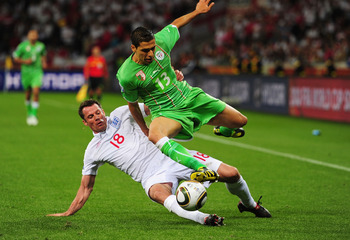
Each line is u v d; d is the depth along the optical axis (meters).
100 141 19.91
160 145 18.70
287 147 39.91
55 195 24.56
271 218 20.52
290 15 96.25
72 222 19.77
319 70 76.94
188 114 20.19
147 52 18.81
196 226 19.11
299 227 19.03
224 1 108.38
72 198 24.02
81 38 108.56
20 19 110.44
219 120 21.00
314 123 55.03
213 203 23.34
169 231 18.42
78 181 27.62
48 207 22.33
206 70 88.75
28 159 33.59
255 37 94.38
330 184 27.34
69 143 40.28
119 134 19.98
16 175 28.84
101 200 23.73
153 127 19.42
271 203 23.33
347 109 54.31
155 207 22.56
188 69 91.62
